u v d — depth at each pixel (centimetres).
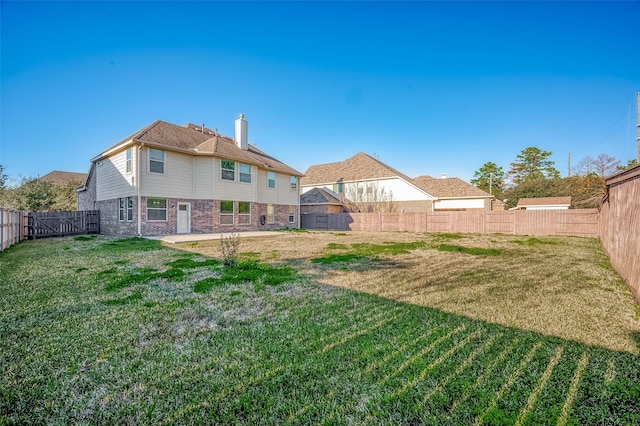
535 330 325
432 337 306
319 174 3272
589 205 2717
